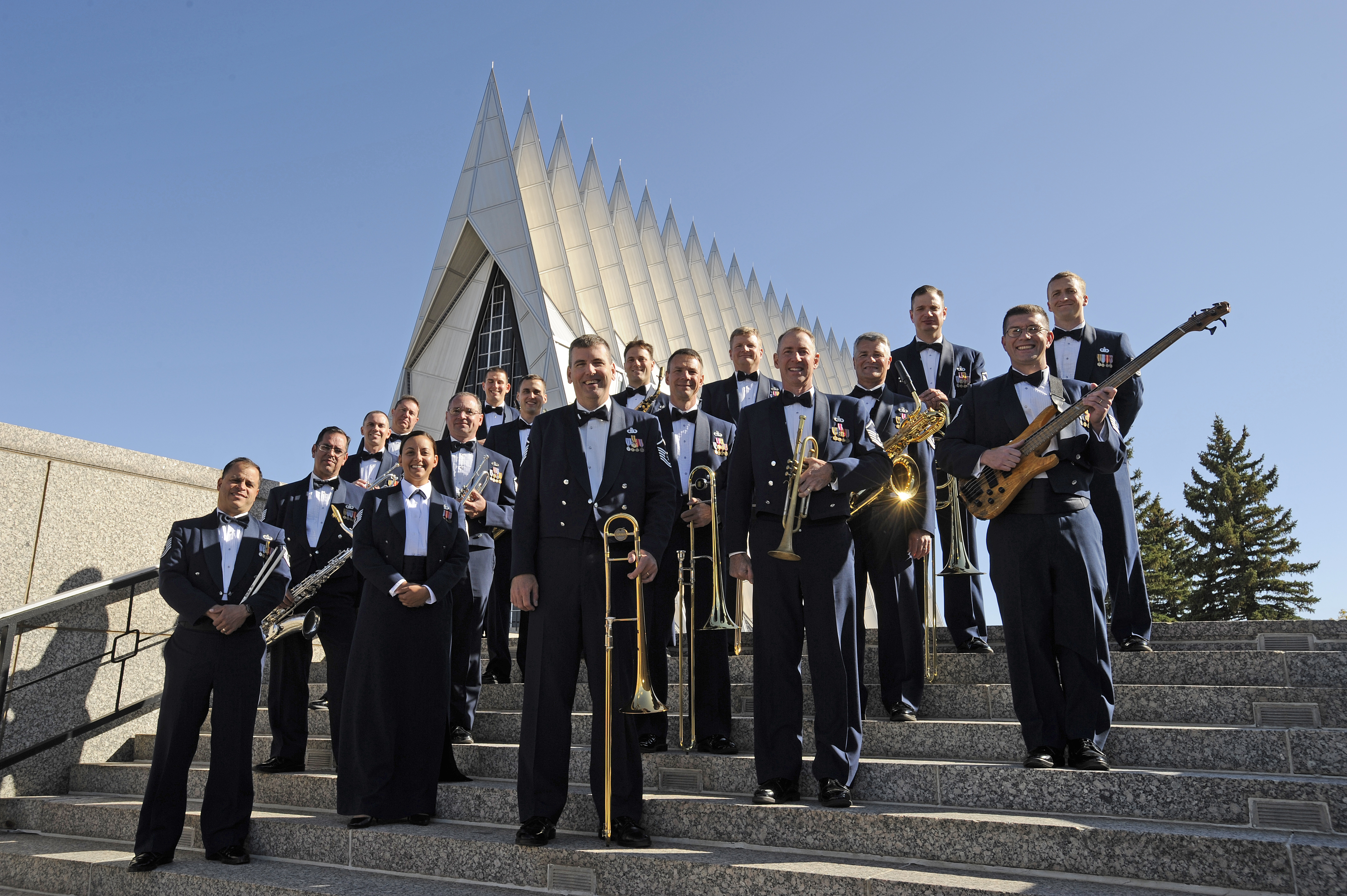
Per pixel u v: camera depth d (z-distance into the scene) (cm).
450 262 3028
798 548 422
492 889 382
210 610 470
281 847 457
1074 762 383
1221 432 4150
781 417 449
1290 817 327
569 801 423
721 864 344
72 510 673
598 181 3600
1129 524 529
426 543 501
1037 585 407
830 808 376
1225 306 372
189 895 417
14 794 607
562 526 431
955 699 486
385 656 468
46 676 634
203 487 781
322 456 664
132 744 688
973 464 432
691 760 446
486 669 674
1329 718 400
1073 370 537
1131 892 303
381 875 413
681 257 4159
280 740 568
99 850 496
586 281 3259
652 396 597
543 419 464
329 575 590
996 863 336
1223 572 3856
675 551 527
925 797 389
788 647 416
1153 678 474
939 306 645
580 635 427
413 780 457
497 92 3167
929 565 547
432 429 2941
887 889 315
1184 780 346
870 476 424
